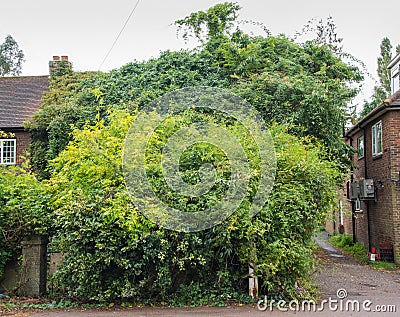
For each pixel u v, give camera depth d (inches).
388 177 698.2
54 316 324.8
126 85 765.3
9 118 896.3
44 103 865.5
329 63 776.3
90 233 345.4
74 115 765.9
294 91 653.3
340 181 547.5
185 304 360.2
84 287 355.3
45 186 399.9
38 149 803.4
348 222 1035.3
